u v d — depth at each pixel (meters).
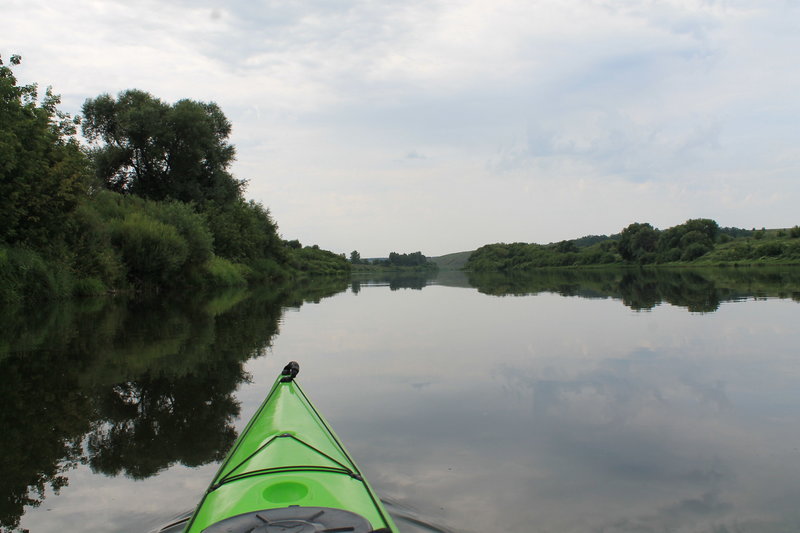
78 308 18.19
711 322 13.65
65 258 21.88
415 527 3.82
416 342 11.83
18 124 19.48
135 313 17.14
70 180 21.41
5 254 17.81
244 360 9.64
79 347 10.66
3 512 4.07
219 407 6.71
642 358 9.54
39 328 13.27
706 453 5.20
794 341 10.80
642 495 4.35
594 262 96.06
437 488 4.43
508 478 4.64
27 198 19.88
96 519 3.96
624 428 5.95
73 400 6.99
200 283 32.47
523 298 24.84
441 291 35.44
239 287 37.31
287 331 13.62
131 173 42.38
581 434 5.75
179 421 6.18
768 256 67.31
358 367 9.12
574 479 4.63
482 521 3.91
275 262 58.78
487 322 15.49
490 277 70.69
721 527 3.85
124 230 26.80
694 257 79.06
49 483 4.58
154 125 39.75
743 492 4.39
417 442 5.50
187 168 42.31
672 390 7.43
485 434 5.75
